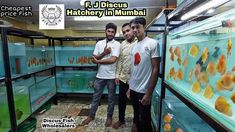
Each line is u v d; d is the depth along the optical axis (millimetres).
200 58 995
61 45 3889
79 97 4051
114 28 2492
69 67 3898
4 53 1935
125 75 2424
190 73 1132
